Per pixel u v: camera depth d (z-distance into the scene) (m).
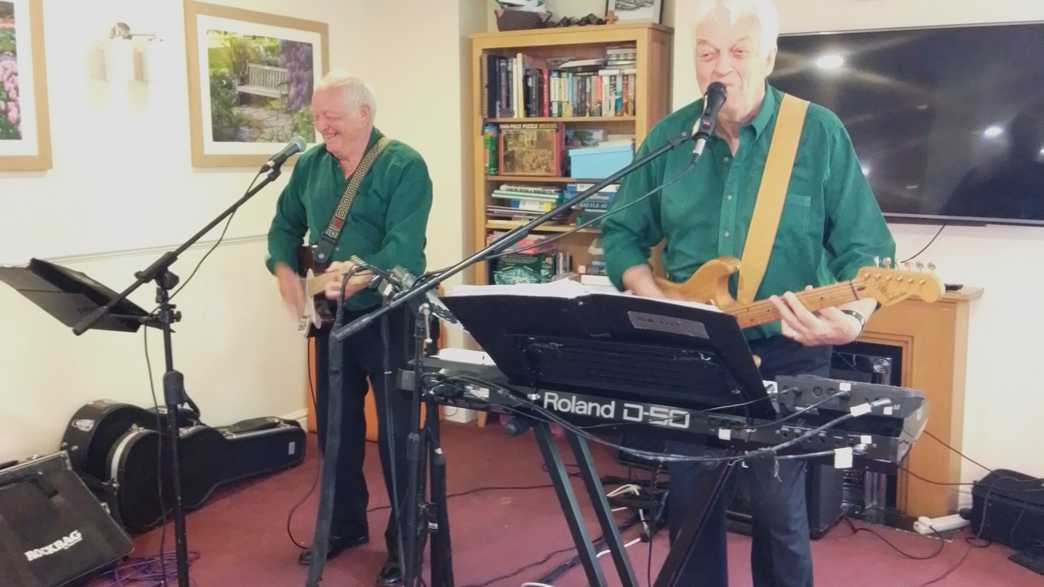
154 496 3.29
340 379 1.88
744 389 1.47
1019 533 3.09
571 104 4.20
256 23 3.98
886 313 3.32
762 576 1.99
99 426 3.27
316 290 2.75
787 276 1.92
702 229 1.97
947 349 3.23
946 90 3.24
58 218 3.29
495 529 3.27
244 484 3.74
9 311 3.18
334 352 1.86
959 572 2.96
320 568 1.94
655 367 1.52
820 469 3.14
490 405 1.68
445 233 4.51
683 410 1.53
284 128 4.19
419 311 1.77
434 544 1.93
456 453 4.07
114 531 2.98
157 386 3.71
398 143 2.81
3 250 3.13
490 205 4.49
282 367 4.30
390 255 2.66
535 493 3.61
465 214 4.50
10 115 3.10
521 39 4.20
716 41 1.78
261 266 4.15
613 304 1.43
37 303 2.59
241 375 4.10
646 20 4.07
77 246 3.37
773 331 1.91
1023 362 3.29
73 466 3.25
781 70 3.52
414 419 1.80
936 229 3.39
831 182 1.87
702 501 1.61
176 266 3.77
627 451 1.55
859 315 1.70
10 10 3.07
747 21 1.77
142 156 3.58
